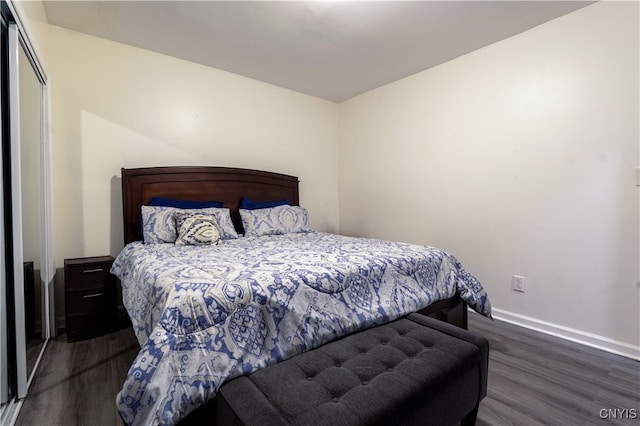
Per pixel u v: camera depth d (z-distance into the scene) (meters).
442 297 2.13
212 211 2.95
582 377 1.86
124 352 2.19
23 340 1.61
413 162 3.48
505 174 2.73
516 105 2.64
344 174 4.35
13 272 1.57
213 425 1.22
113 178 2.82
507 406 1.60
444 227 3.21
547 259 2.50
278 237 3.04
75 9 2.30
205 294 1.31
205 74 3.27
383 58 3.05
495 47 2.76
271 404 1.06
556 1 2.19
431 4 2.22
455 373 1.30
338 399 1.09
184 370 1.17
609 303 2.21
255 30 2.57
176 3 2.23
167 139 3.08
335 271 1.67
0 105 1.46
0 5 1.45
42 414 1.54
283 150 3.88
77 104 2.64
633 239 2.11
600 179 2.23
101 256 2.72
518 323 2.66
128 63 2.85
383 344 1.47
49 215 2.34
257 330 1.36
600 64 2.21
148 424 1.08
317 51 2.93
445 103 3.15
